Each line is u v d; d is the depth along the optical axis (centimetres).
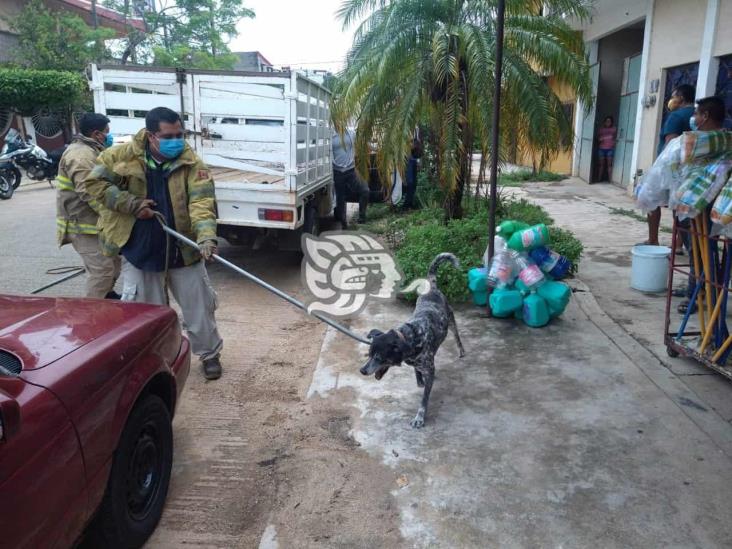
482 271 567
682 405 387
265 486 321
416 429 371
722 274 409
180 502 309
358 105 753
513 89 690
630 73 1373
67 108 2145
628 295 607
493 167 528
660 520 285
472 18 748
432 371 374
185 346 345
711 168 387
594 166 1517
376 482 321
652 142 1180
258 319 586
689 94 664
